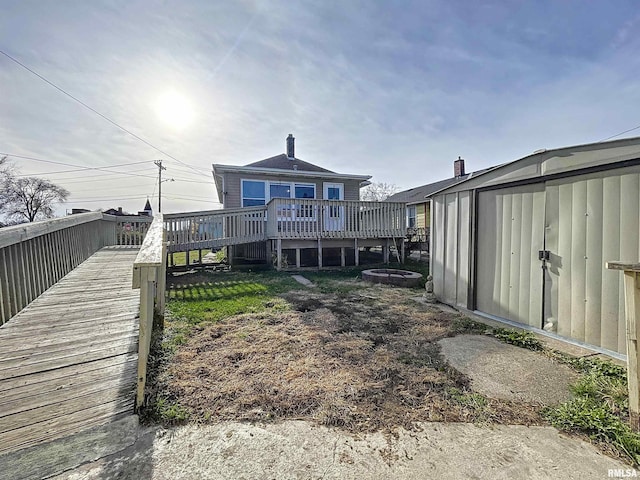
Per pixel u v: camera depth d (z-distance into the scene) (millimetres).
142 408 1902
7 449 1540
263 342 3205
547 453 1618
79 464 1490
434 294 5180
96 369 2330
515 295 3848
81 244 6262
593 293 2998
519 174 3719
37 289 3898
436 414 1973
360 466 1542
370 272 7340
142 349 1912
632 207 2701
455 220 4805
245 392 2217
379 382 2377
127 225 10195
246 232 8891
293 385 2322
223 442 1704
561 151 3227
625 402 2025
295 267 9188
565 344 3145
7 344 2646
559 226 3322
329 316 4168
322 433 1794
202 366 2621
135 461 1536
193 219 8203
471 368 2627
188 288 6039
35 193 24188
